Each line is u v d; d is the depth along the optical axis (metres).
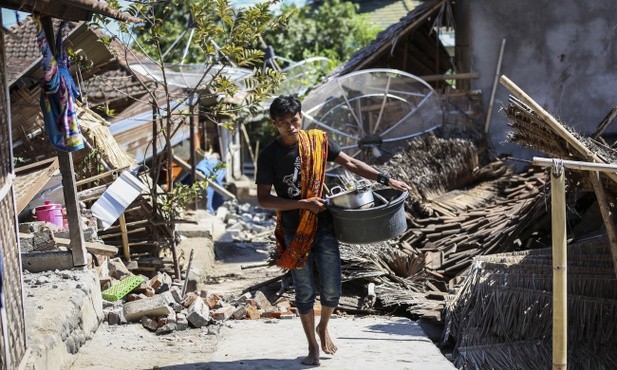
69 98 6.15
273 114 5.37
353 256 8.41
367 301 7.95
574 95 13.56
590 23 13.38
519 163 13.64
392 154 11.91
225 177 20.52
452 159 11.55
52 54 5.96
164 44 20.88
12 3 5.06
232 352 6.20
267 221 16.05
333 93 11.73
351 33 26.08
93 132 9.05
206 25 8.59
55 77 5.94
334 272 5.57
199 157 17.02
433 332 7.23
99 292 6.93
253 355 6.09
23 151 8.99
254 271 10.35
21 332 5.00
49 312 5.81
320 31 25.78
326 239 5.54
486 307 6.86
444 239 9.65
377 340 6.50
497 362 6.45
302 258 5.44
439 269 8.87
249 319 7.33
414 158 11.29
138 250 9.05
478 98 13.74
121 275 8.12
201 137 19.97
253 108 8.88
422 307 7.60
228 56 8.79
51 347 5.33
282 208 5.39
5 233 4.84
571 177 7.05
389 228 5.49
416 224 10.12
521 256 7.48
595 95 13.51
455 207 10.70
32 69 8.86
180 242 10.47
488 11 13.63
